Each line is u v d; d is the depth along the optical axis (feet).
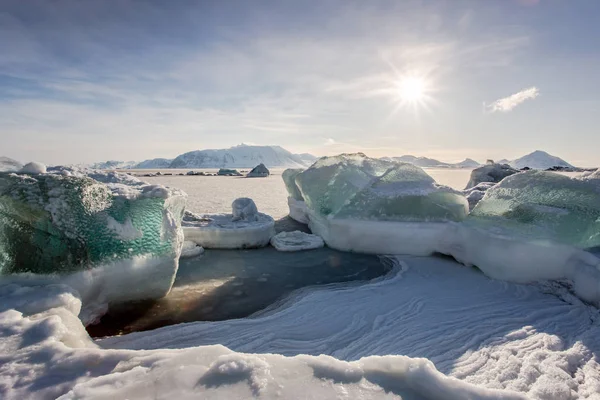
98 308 12.28
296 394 5.87
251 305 13.89
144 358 7.00
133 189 13.74
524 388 8.13
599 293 12.86
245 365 6.48
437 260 20.33
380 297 14.43
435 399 5.98
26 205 11.35
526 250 15.74
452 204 21.16
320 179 26.66
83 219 11.98
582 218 15.52
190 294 14.92
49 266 11.32
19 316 8.71
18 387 6.30
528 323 11.88
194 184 85.92
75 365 6.88
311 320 12.24
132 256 12.78
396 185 22.70
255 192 63.31
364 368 6.64
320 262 19.95
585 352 9.69
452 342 10.59
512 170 51.26
